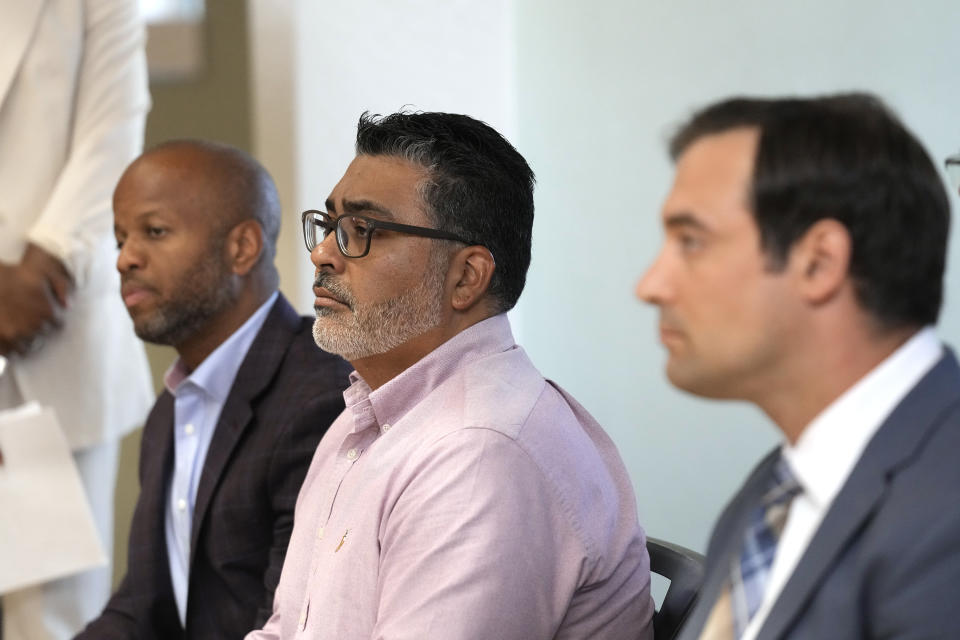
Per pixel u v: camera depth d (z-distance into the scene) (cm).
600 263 868
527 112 875
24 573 616
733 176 239
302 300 815
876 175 232
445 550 352
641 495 869
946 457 226
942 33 804
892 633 221
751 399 251
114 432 712
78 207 673
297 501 451
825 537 232
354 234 407
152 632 537
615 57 852
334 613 379
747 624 251
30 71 673
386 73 823
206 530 511
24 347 666
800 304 236
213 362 533
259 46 809
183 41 834
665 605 393
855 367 239
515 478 360
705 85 838
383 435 392
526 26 867
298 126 809
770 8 826
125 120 698
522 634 353
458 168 404
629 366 866
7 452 629
